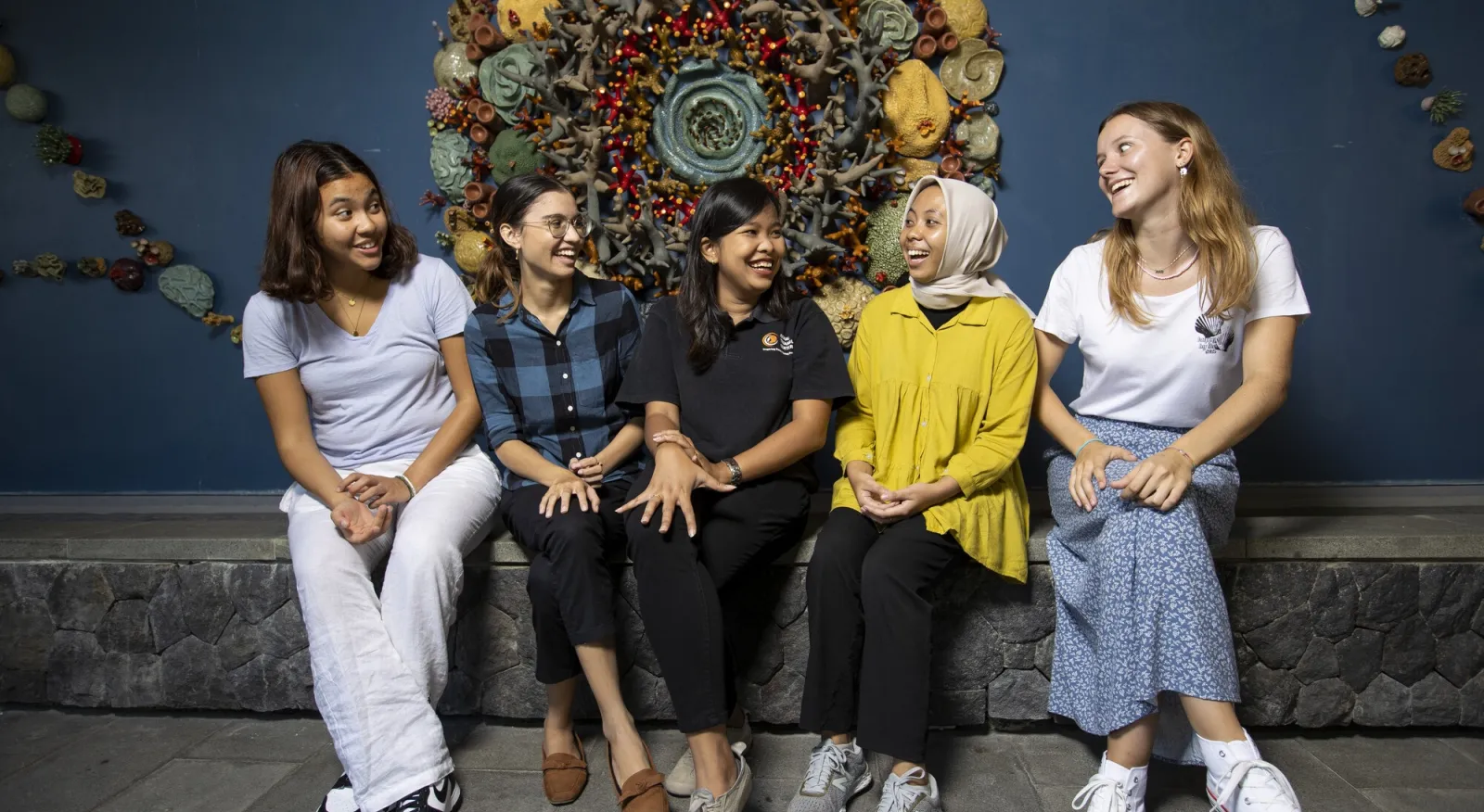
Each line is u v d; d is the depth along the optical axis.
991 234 1.74
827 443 2.48
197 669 1.95
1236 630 1.76
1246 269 1.50
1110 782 1.46
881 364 1.77
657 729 1.88
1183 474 1.45
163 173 2.48
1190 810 1.54
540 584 1.61
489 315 1.82
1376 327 2.36
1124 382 1.64
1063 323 1.71
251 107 2.46
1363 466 2.39
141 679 1.96
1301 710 1.78
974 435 1.71
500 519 1.93
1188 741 1.54
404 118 2.44
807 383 1.71
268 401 1.76
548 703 1.66
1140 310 1.59
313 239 1.70
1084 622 1.66
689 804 1.51
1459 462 2.39
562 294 1.82
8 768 1.75
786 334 1.75
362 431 1.83
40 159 2.47
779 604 1.81
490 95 2.36
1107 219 2.37
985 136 2.33
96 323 2.52
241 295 2.50
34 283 2.52
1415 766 1.68
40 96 2.44
